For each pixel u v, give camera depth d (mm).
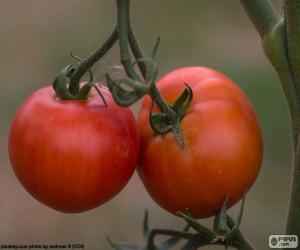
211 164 651
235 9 2393
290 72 660
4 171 1794
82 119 639
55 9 2510
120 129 645
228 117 658
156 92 653
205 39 2260
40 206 1686
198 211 665
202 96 666
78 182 639
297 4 649
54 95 653
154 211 1600
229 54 2141
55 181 639
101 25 2371
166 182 659
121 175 648
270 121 1704
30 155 639
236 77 1929
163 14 2410
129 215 1613
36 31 2426
